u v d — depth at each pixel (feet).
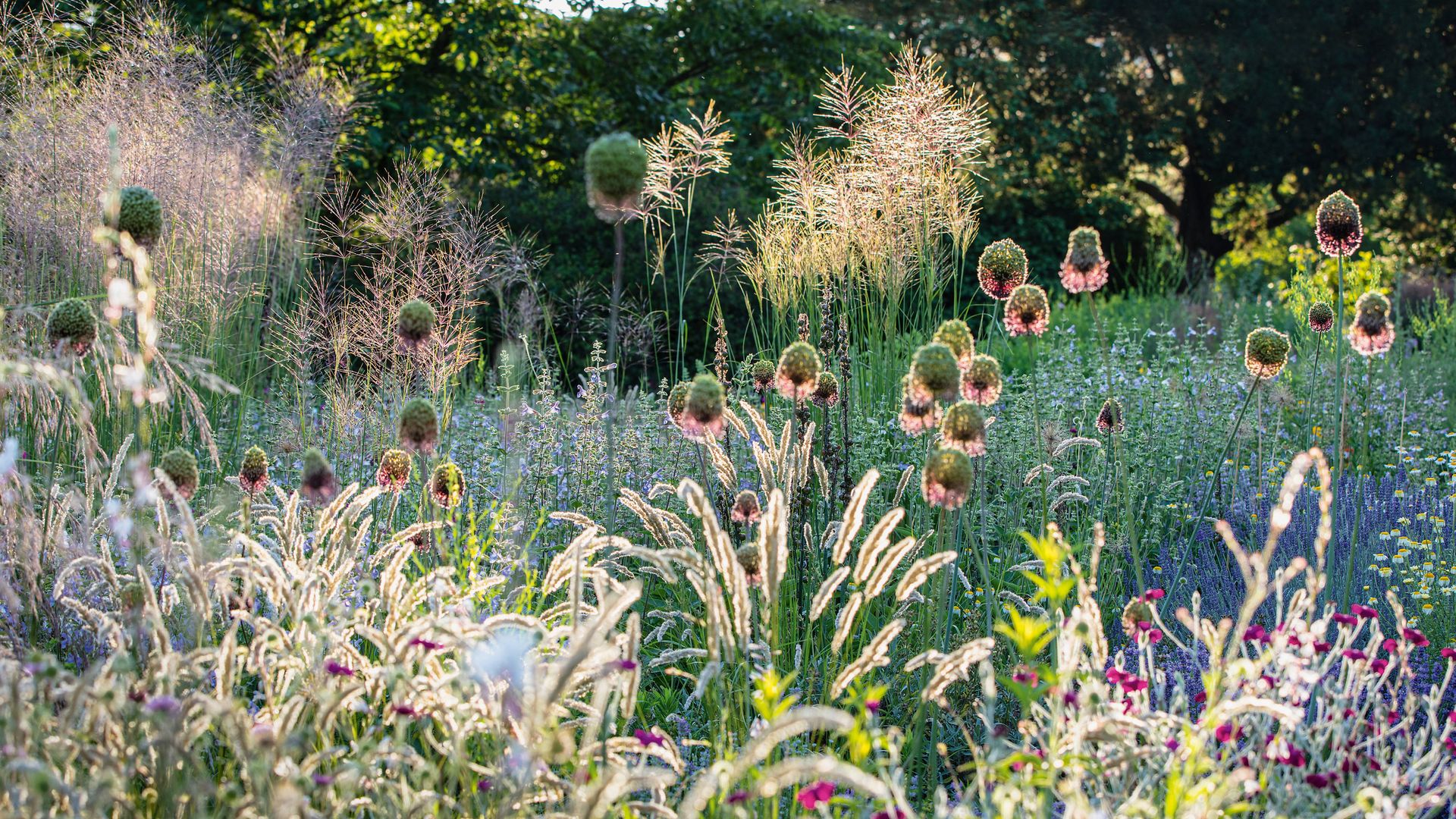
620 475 16.83
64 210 17.75
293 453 17.87
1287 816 8.08
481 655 7.21
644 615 14.07
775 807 7.91
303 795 6.68
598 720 7.91
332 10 47.67
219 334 20.44
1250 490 19.08
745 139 55.47
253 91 31.19
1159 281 57.57
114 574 8.88
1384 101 78.48
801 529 13.10
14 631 9.62
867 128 19.95
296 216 25.22
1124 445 19.08
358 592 9.96
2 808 6.32
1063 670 7.76
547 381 19.38
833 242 19.48
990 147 72.33
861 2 73.67
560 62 53.47
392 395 18.47
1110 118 79.15
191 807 7.07
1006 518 17.07
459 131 49.75
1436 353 33.35
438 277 21.43
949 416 9.47
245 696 10.14
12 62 20.25
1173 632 14.08
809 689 10.32
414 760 7.43
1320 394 25.55
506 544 12.26
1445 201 78.43
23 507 9.68
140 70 21.76
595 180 8.82
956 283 20.65
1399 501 18.81
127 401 9.87
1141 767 8.67
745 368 19.44
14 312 10.36
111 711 7.07
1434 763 9.09
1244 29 77.61
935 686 8.48
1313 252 39.45
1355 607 9.98
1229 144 81.56
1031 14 77.87
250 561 8.59
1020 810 7.80
